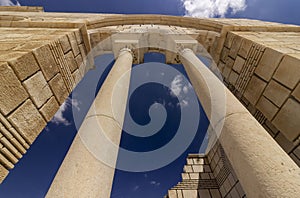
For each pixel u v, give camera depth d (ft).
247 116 15.55
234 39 30.68
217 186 36.50
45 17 38.32
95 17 39.78
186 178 38.22
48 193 10.44
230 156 13.84
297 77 18.69
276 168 10.66
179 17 40.83
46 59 21.24
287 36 28.84
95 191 10.75
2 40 22.18
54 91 22.91
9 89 15.30
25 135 16.84
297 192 9.21
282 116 20.54
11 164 14.76
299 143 18.79
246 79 27.45
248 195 11.28
